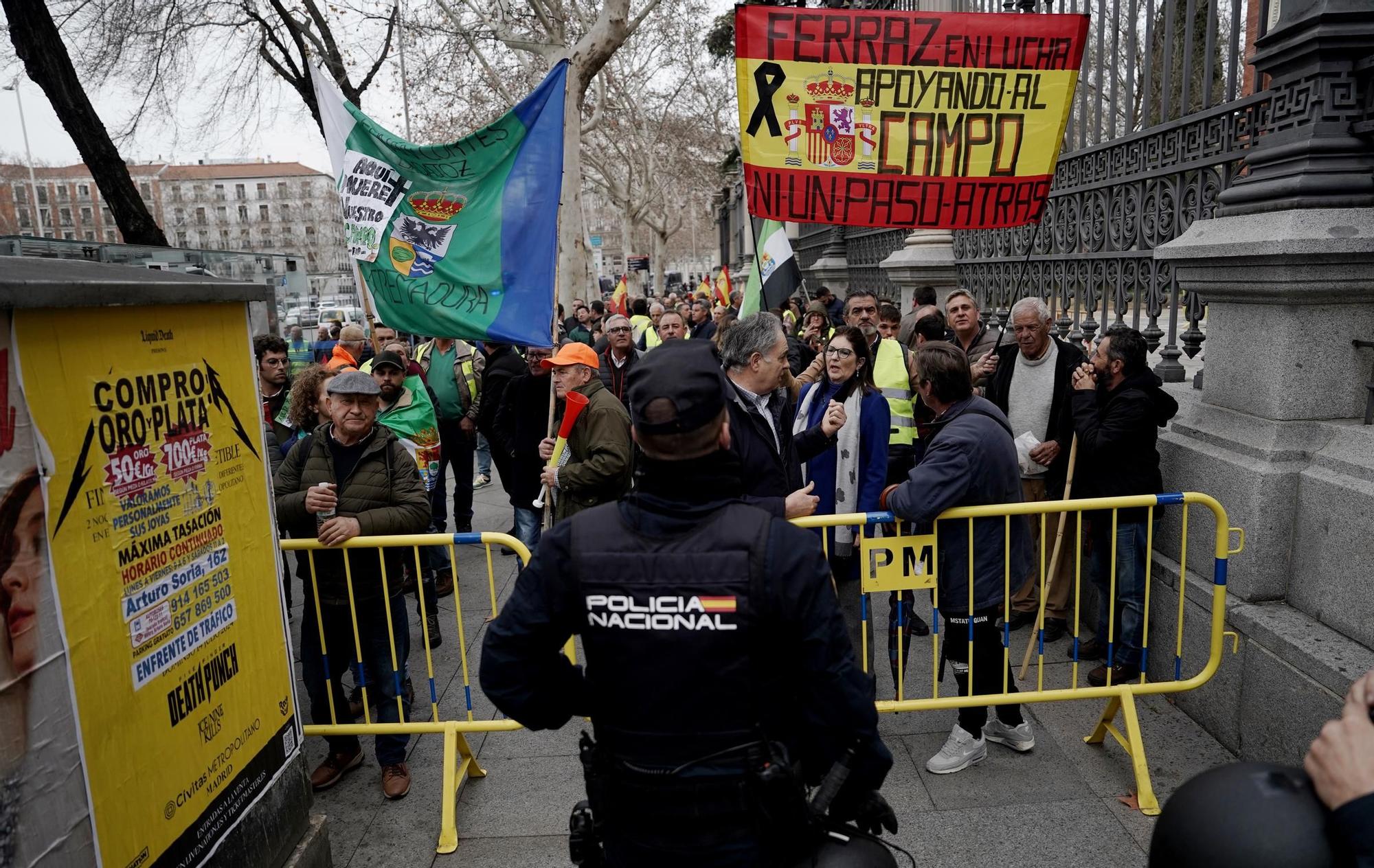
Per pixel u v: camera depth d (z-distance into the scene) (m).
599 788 1.80
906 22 4.46
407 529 3.74
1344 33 3.42
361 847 3.39
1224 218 3.98
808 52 4.52
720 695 1.72
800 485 3.91
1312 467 3.52
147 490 2.22
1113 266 5.41
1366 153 3.48
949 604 3.58
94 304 1.99
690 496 1.79
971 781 3.60
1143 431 4.08
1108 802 3.42
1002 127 4.53
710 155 39.22
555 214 4.75
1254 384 3.80
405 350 7.17
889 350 5.18
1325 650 3.21
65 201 84.56
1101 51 5.43
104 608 2.05
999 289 7.22
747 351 3.46
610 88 31.89
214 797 2.45
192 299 2.39
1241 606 3.65
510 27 20.08
